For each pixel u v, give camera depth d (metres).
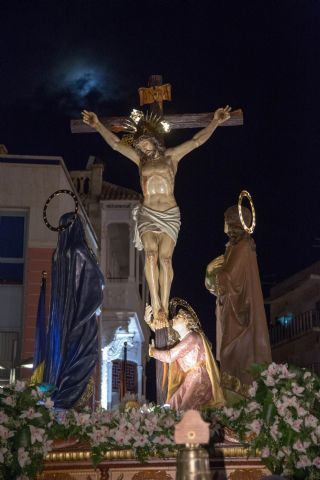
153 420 9.54
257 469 9.59
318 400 9.74
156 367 11.51
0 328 24.39
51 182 25.41
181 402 10.79
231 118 12.38
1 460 9.25
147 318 11.64
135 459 9.48
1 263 24.89
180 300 11.73
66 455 9.55
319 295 41.66
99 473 9.52
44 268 24.66
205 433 7.97
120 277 31.17
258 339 10.79
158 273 11.61
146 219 11.76
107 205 31.52
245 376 10.62
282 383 9.66
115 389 30.19
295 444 9.33
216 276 11.24
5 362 24.02
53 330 11.79
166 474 9.45
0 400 9.59
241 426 9.62
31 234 24.94
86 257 11.98
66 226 12.21
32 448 9.45
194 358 11.02
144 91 12.62
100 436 9.49
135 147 12.14
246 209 11.69
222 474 9.52
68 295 11.80
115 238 32.56
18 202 25.20
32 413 9.56
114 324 30.44
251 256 11.20
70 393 11.19
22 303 24.53
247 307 10.96
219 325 11.59
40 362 12.82
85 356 11.47
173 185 12.04
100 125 12.40
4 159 25.41
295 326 42.31
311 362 40.28
